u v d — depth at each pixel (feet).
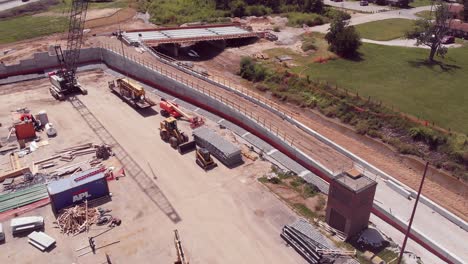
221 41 276.21
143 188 138.82
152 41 252.42
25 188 138.51
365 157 162.09
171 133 163.12
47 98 207.31
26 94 212.02
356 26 325.21
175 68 221.87
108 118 185.98
